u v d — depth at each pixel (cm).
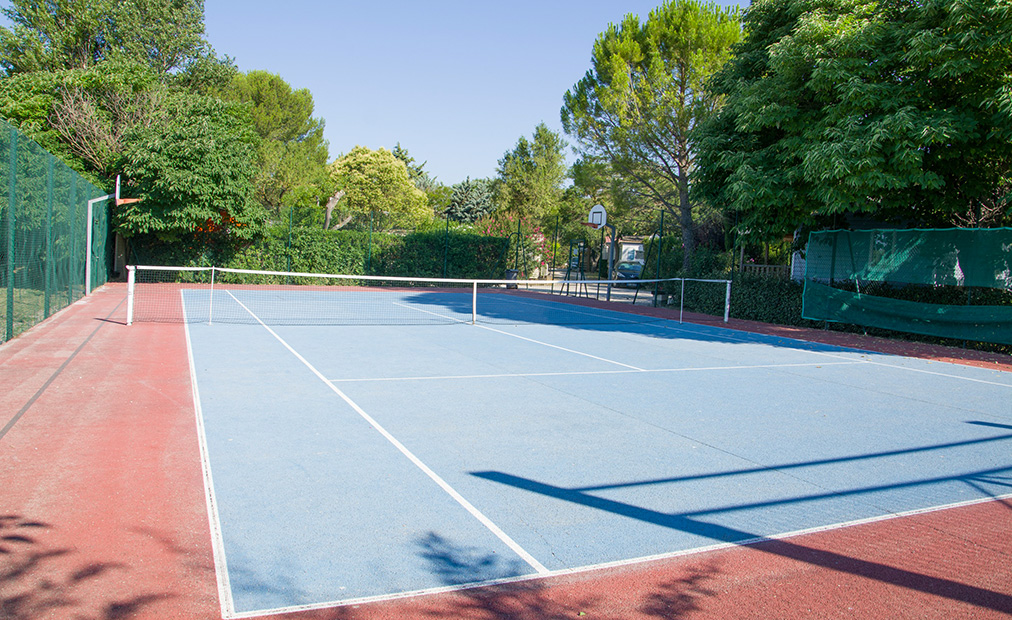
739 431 669
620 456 571
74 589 323
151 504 432
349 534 399
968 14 1191
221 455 536
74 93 2484
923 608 338
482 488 484
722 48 2366
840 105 1362
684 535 417
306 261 2767
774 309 1912
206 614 306
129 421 625
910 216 1664
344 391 788
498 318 1786
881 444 639
